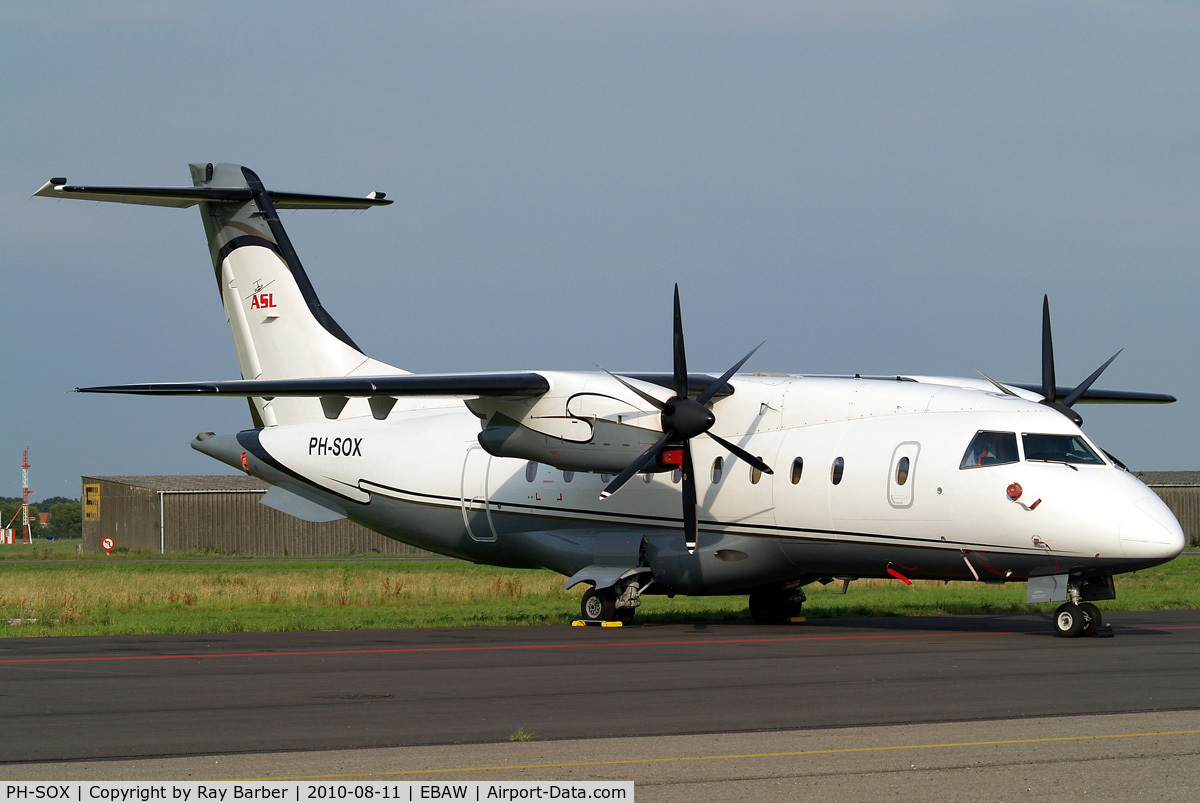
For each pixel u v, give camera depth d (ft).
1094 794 90.58
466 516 285.43
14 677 159.94
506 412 253.85
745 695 139.64
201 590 369.50
